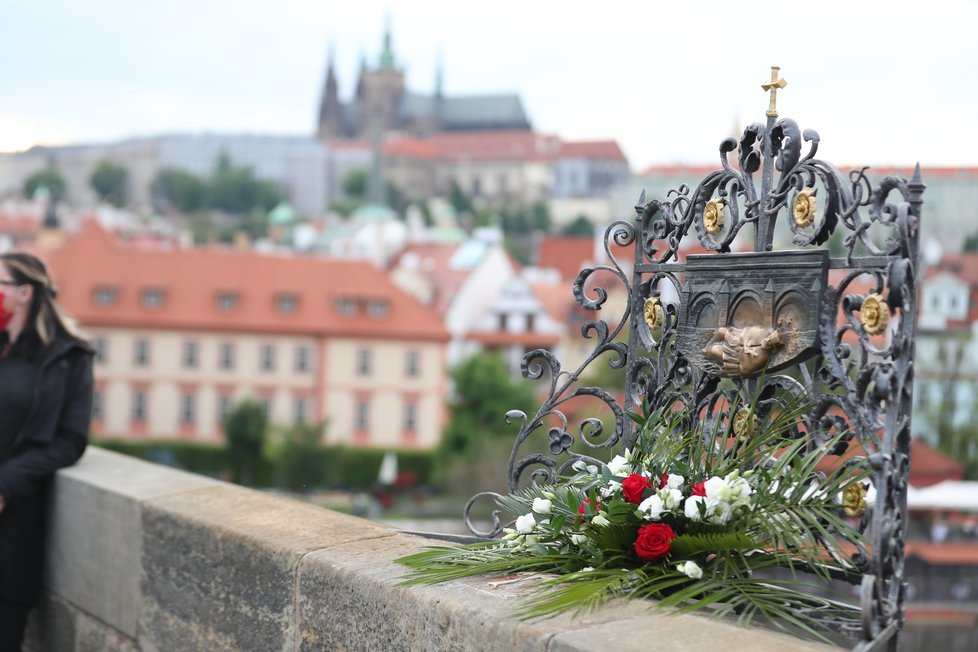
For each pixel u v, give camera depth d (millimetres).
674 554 2223
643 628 1966
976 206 47219
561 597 2123
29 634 4293
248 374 88375
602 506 2307
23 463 3963
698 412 2467
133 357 88812
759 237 2326
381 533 2895
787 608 2076
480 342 94562
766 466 2227
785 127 2254
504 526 2721
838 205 2150
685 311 2467
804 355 2184
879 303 2031
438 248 101688
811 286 2174
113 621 3656
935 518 31484
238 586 2979
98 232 92312
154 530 3402
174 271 90250
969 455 42438
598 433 2676
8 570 4039
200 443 87625
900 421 2039
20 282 4016
